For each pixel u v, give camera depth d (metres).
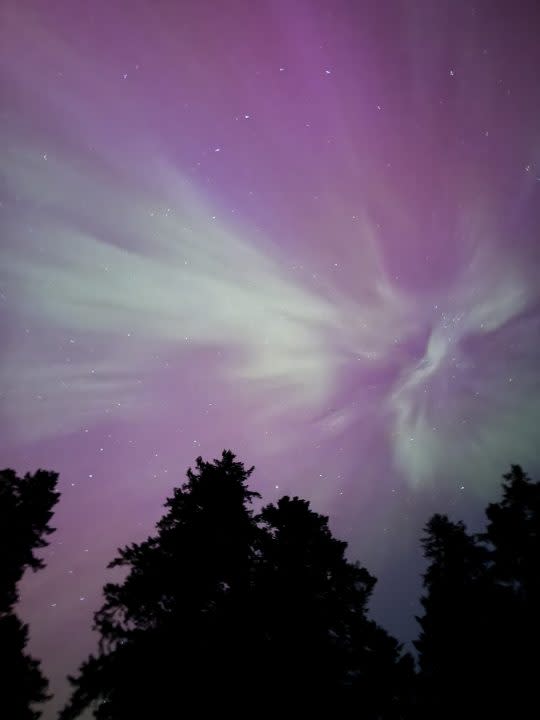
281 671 7.88
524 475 13.33
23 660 8.92
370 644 9.05
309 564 9.71
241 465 11.60
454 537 13.14
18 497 10.78
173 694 7.48
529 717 9.62
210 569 9.40
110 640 8.61
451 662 11.10
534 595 11.29
